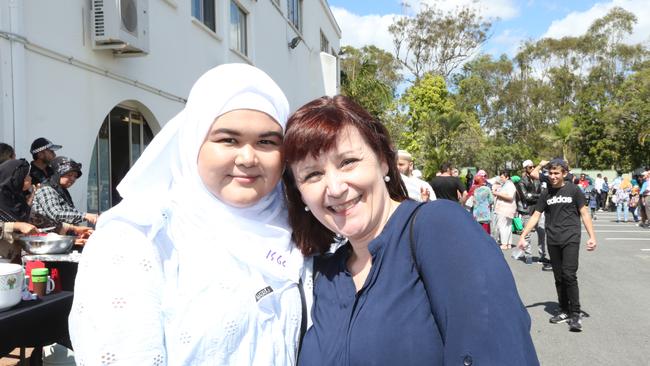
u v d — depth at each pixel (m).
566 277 5.43
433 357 1.29
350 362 1.37
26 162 4.36
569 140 39.59
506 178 11.91
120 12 6.30
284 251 1.61
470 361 1.19
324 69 21.19
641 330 5.38
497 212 11.09
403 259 1.40
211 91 1.47
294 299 1.61
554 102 49.62
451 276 1.27
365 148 1.50
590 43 47.66
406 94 34.97
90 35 6.32
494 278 1.24
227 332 1.36
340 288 1.56
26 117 5.25
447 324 1.26
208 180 1.48
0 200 4.13
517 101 50.94
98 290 1.21
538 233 9.01
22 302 2.49
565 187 5.48
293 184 1.70
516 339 1.19
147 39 6.91
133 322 1.20
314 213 1.57
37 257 2.99
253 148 1.50
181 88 8.84
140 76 7.51
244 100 1.47
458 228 1.33
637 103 34.47
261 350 1.44
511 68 52.22
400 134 31.83
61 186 4.92
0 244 3.78
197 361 1.32
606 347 4.86
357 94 24.83
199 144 1.48
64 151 5.90
